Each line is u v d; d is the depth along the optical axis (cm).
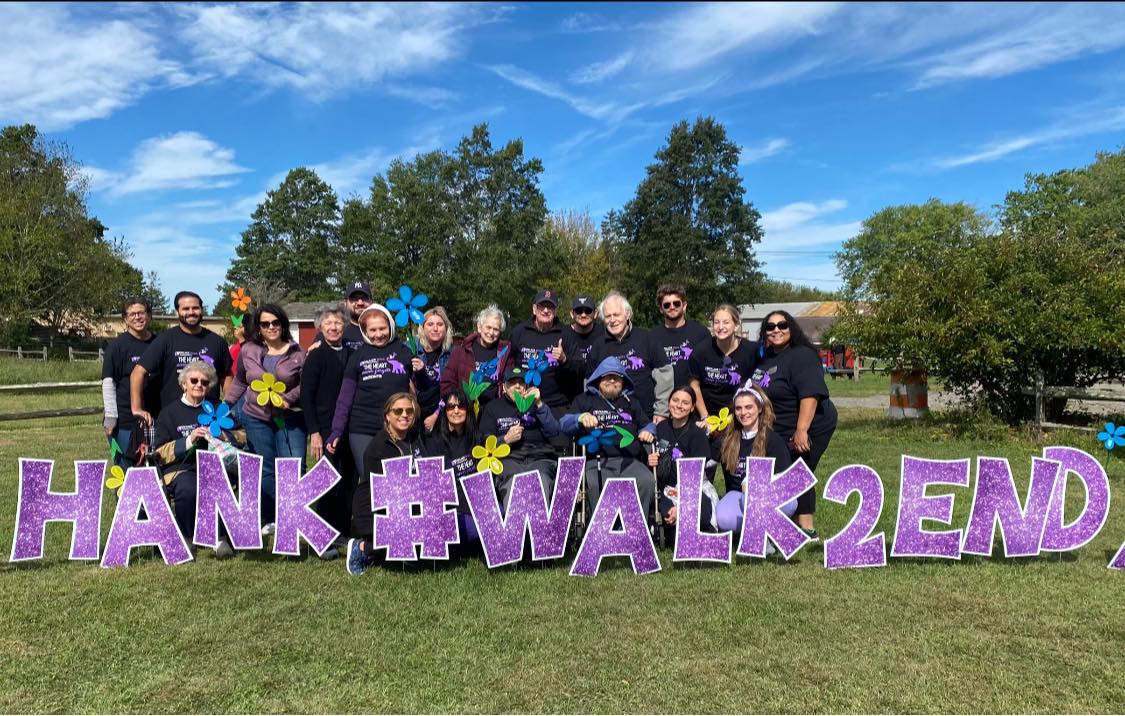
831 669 330
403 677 324
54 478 791
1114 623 379
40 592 428
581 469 477
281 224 6744
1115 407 1324
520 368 542
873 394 2161
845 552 472
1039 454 890
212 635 366
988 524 475
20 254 3194
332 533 482
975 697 305
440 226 4219
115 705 300
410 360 532
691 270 5162
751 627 376
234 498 482
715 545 475
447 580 453
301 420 561
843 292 6394
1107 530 550
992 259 1041
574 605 409
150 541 479
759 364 554
